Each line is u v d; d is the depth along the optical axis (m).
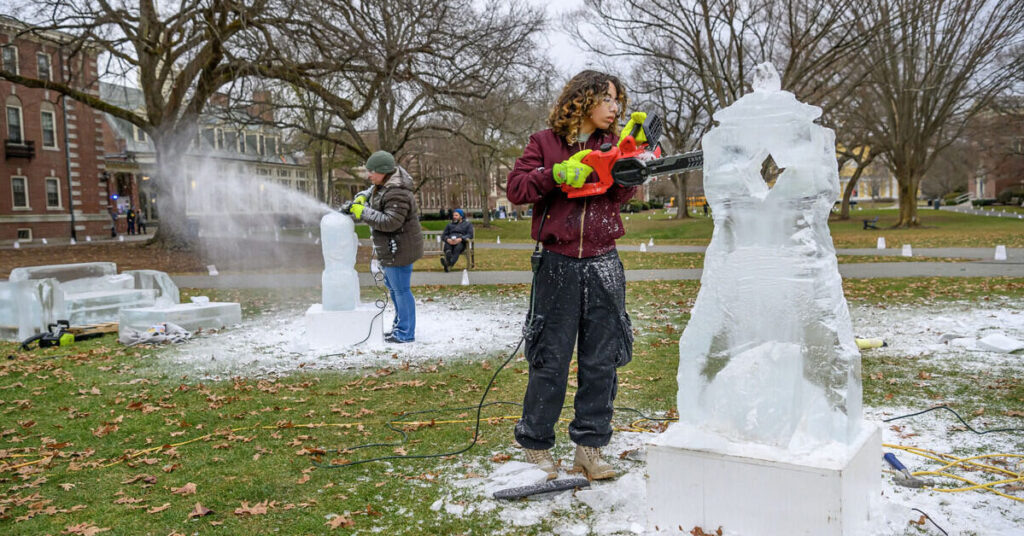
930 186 81.56
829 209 2.62
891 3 19.91
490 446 3.94
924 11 19.33
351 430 4.32
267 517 3.03
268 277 16.12
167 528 2.94
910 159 35.25
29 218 39.09
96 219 43.34
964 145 51.22
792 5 21.19
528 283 13.80
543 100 24.81
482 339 7.47
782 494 2.43
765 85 2.67
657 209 89.50
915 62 27.73
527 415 3.38
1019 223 38.91
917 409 4.43
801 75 20.72
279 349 7.11
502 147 33.44
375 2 19.00
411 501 3.16
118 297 8.92
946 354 6.13
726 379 2.68
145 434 4.32
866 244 24.58
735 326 2.67
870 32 19.64
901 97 31.81
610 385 3.34
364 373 5.95
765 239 2.62
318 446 4.02
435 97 21.58
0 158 37.78
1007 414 4.21
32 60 35.75
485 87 22.27
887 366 5.69
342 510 3.08
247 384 5.59
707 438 2.66
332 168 41.53
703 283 2.77
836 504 2.34
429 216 64.94
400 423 4.44
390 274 7.21
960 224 39.25
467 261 17.92
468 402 4.97
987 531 2.61
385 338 7.40
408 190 7.05
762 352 2.62
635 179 2.93
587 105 3.16
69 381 5.82
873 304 9.56
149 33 23.61
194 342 7.60
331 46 19.62
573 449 3.83
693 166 2.85
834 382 2.55
